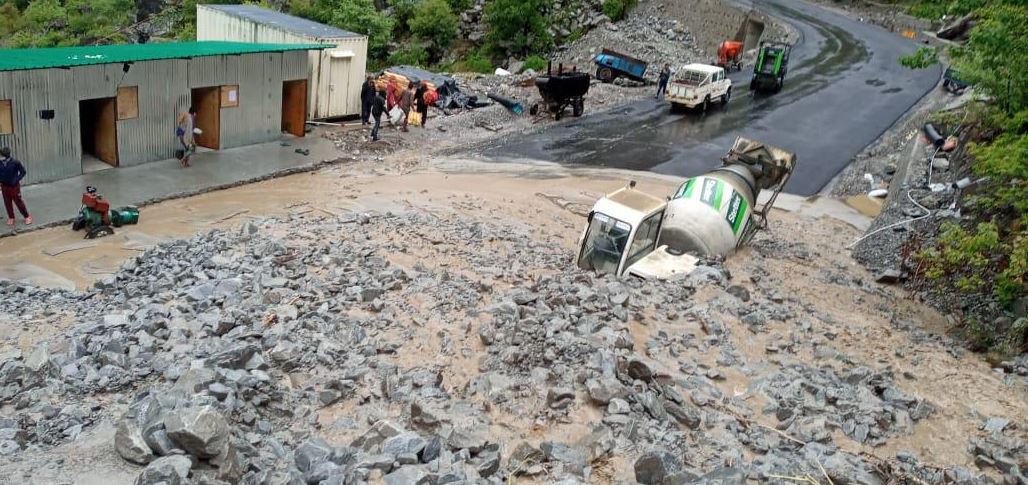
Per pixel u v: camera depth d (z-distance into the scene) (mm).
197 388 8438
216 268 14180
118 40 54156
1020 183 17016
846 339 13891
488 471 7926
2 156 17125
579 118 33031
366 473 7340
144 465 7156
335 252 15336
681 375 11039
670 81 35812
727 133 31562
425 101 30734
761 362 12031
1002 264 17547
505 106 32750
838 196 25609
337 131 28047
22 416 8281
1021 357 14234
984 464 9797
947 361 13641
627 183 25141
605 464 8359
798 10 62062
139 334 10453
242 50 24500
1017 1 17625
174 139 23453
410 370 10320
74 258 16438
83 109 22562
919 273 19109
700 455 8875
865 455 9633
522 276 15016
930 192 23844
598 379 9836
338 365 10281
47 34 54594
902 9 59938
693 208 17438
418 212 20688
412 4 54781
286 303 12211
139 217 19109
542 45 51781
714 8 54031
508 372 10336
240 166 23516
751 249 19875
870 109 35812
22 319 11758
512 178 24891
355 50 29234
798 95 38344
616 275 15523
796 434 9828
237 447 7613
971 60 19969
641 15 55750
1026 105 18859
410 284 13516
